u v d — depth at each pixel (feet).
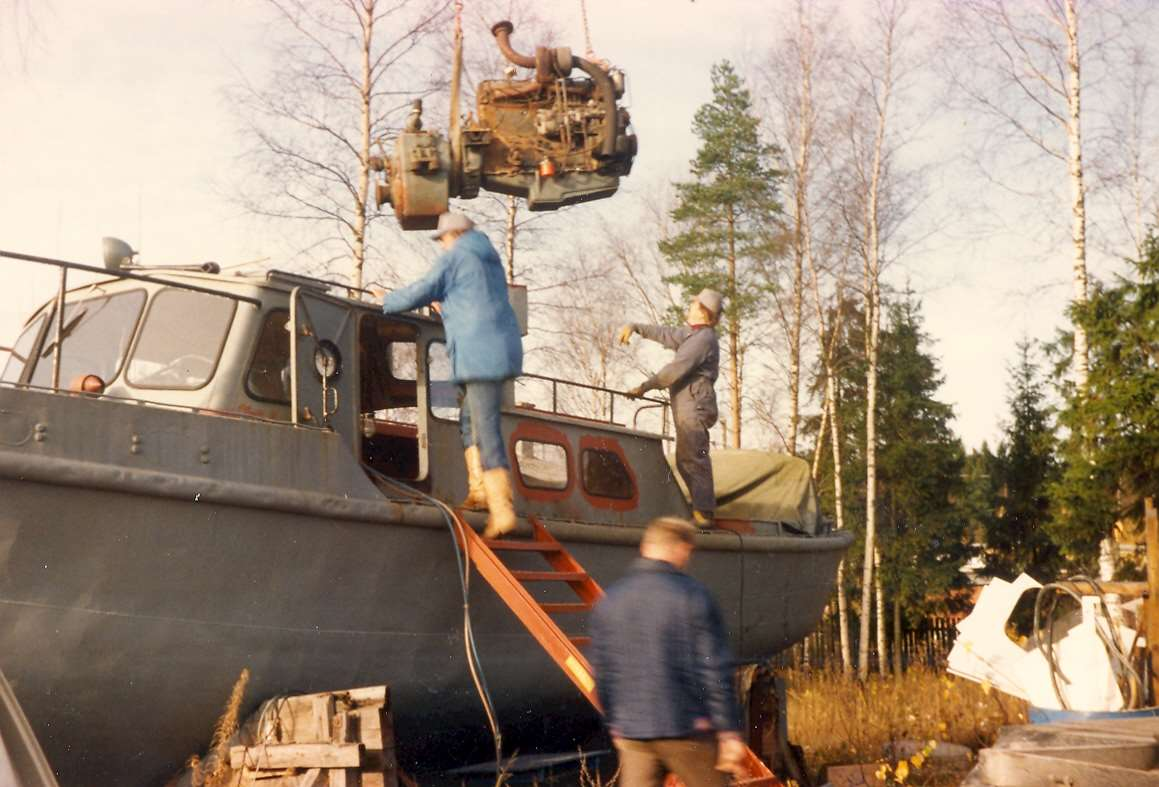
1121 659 32.04
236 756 22.86
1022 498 120.88
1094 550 67.41
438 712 28.17
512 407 30.27
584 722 32.89
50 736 21.97
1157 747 19.53
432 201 30.37
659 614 15.94
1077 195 67.00
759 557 36.96
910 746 34.09
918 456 125.59
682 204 106.83
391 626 26.02
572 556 30.27
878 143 87.35
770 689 32.94
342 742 22.27
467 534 26.11
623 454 33.47
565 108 31.07
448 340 26.13
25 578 20.63
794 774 32.50
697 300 34.45
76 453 20.94
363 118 56.08
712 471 37.17
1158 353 61.36
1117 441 60.44
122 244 27.22
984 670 35.24
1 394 20.31
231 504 22.76
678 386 34.30
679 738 15.71
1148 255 62.08
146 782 23.65
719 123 109.50
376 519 25.05
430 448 28.19
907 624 126.21
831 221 88.74
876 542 115.44
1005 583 36.42
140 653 22.20
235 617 23.30
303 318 25.64
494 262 26.45
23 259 21.65
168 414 22.27
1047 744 19.81
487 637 28.17
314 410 25.62
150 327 26.00
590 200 31.83
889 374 128.26
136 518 21.65
